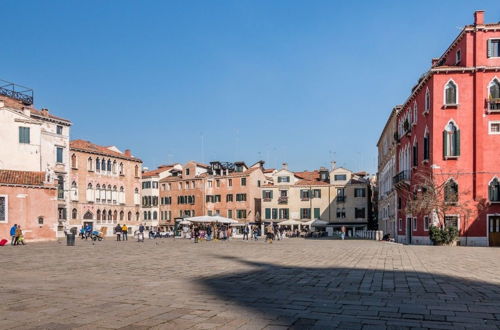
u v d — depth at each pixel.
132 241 46.44
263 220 85.75
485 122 37.19
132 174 78.50
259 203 87.69
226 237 51.59
